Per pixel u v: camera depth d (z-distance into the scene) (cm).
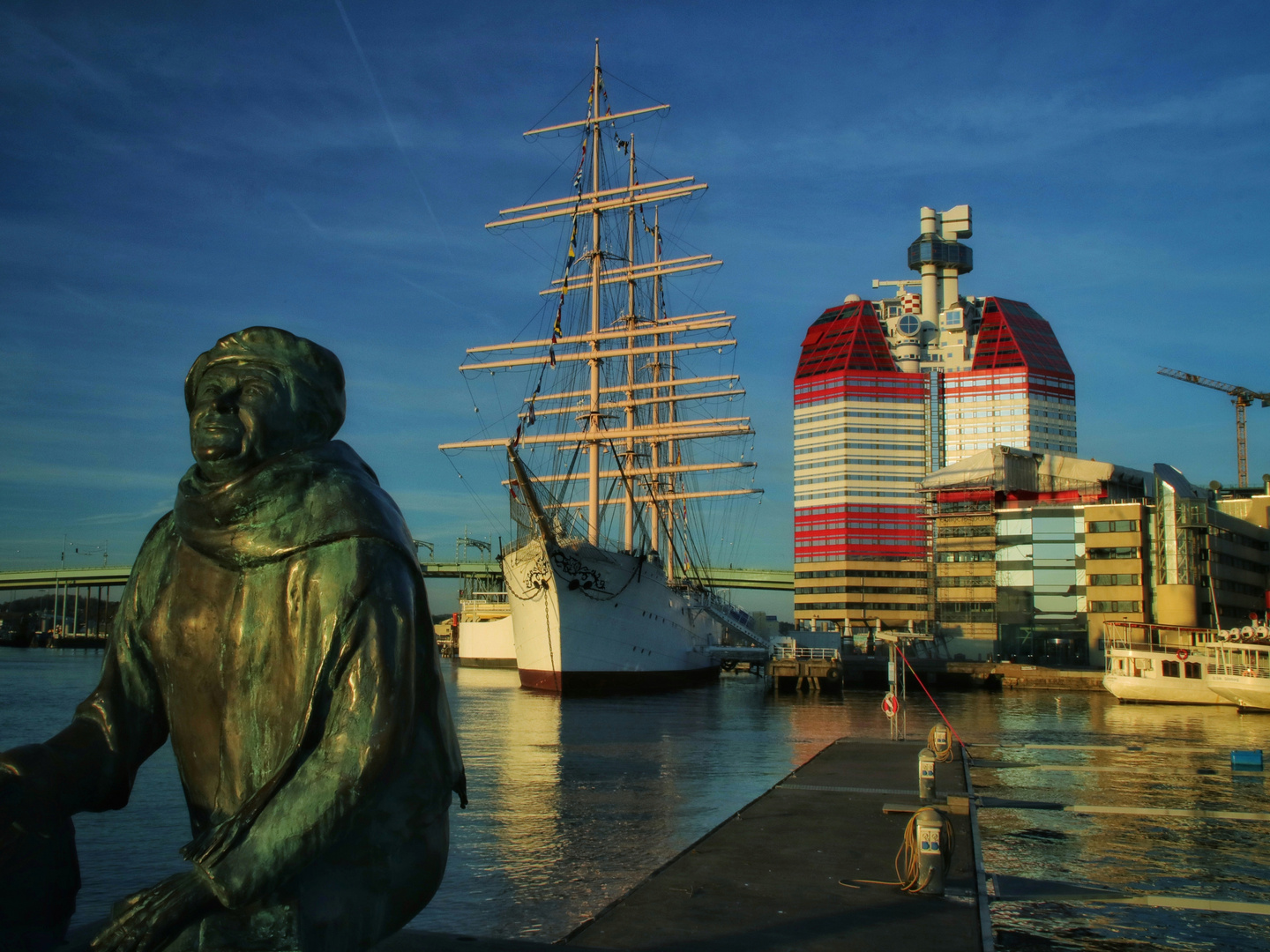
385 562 314
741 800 2611
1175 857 1920
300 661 304
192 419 328
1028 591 11956
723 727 4903
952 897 1448
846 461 18762
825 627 18325
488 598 16288
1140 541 10688
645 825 2256
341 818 288
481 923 1477
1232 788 2817
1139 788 2802
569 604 7044
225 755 322
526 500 6900
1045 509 12006
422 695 324
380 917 328
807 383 19488
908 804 2259
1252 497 12900
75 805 328
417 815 328
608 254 9019
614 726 4891
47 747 326
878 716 5847
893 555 18450
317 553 311
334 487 324
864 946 1203
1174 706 6938
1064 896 1634
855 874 1580
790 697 7862
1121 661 7206
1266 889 1691
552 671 7125
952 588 12319
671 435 8688
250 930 298
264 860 283
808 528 18962
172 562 337
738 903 1401
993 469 12494
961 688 9819
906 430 18925
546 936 1397
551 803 2567
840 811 2167
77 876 331
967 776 2833
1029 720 5562
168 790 2784
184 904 282
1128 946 1388
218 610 322
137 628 343
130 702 344
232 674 317
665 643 8338
